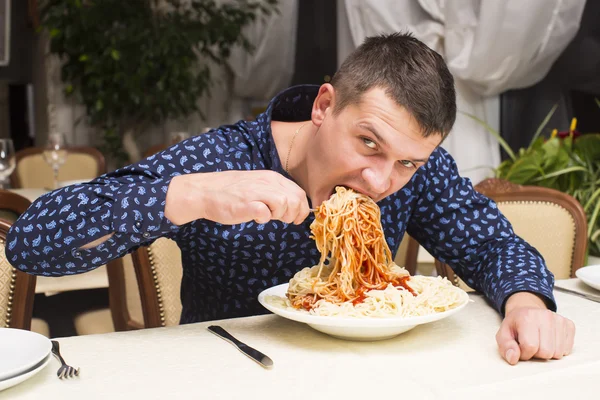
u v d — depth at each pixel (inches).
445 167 57.4
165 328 42.9
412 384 33.2
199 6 201.3
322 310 39.2
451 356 37.4
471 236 55.8
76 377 34.4
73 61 203.2
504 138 143.9
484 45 127.3
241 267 53.6
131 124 210.8
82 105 223.5
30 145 245.3
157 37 191.0
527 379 34.0
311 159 44.6
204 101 232.5
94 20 188.4
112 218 38.6
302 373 34.7
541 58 126.5
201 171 49.0
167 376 34.5
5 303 52.2
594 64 125.1
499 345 38.3
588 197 103.7
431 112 38.7
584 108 128.1
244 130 53.7
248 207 37.0
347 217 42.1
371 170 40.9
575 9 120.9
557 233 80.3
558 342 37.4
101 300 102.6
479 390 32.7
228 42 203.5
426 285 42.4
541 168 101.0
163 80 192.4
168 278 69.4
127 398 31.7
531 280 47.0
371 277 43.0
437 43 142.9
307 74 218.2
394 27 147.9
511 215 80.1
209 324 43.8
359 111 39.8
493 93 135.5
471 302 49.9
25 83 248.7
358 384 33.2
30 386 33.3
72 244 39.3
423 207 57.4
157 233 39.7
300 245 52.7
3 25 211.8
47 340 37.4
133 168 45.2
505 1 122.7
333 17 205.0
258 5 203.5
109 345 39.4
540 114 136.9
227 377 34.3
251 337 40.9
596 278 53.9
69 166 173.0
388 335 39.1
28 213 41.3
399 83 38.9
